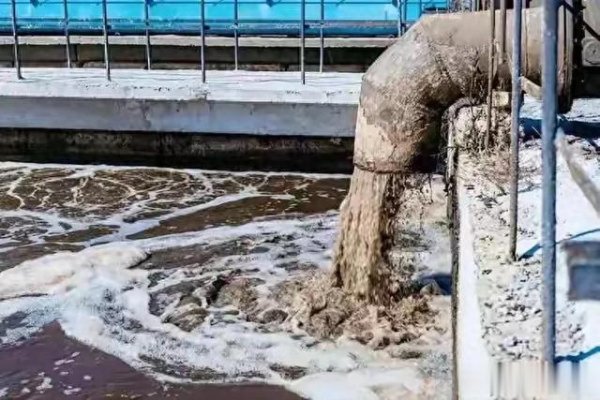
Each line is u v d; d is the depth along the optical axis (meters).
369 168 5.32
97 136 10.17
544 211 2.03
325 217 8.28
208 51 12.76
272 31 12.09
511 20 4.97
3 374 4.89
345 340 5.19
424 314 5.45
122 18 12.93
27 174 9.94
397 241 6.26
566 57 4.85
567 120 6.24
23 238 7.62
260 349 5.14
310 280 6.17
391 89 5.15
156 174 9.98
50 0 13.70
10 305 5.93
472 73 5.06
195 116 9.69
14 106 9.98
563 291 2.80
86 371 4.93
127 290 6.26
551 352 2.12
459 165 5.15
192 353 5.13
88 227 7.98
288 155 9.89
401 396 4.48
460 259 3.41
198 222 8.13
